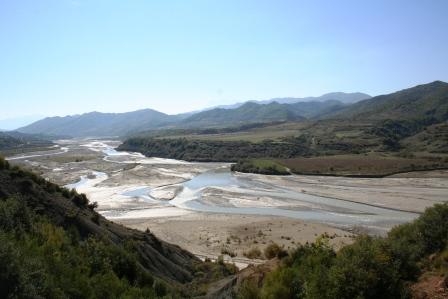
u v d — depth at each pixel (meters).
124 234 32.81
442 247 18.14
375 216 58.91
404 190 78.12
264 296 17.47
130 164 128.38
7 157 158.38
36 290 14.34
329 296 14.68
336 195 75.00
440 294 13.59
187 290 25.94
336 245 40.22
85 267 19.91
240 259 39.62
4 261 13.75
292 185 87.88
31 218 22.86
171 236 49.06
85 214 31.92
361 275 14.40
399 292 14.14
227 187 85.81
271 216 59.00
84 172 109.69
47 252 18.62
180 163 141.12
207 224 54.28
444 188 78.81
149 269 28.09
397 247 16.09
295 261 20.09
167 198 73.56
